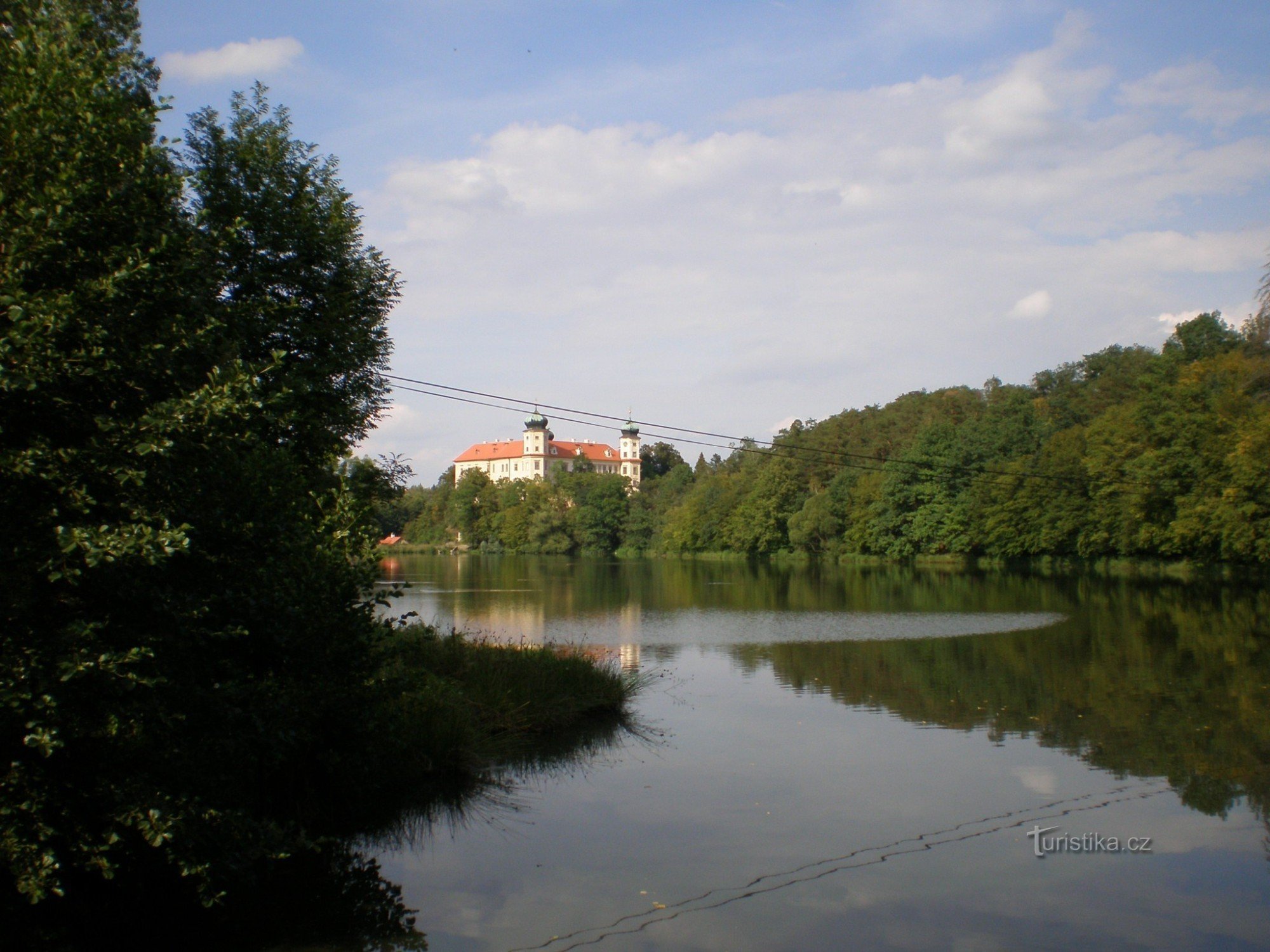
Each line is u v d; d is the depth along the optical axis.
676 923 7.15
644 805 10.35
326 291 11.95
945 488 67.31
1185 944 6.64
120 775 6.22
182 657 6.63
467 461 183.50
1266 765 11.34
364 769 10.19
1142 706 15.04
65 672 5.26
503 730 13.68
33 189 5.59
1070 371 99.00
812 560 80.00
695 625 29.94
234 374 5.96
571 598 42.41
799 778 11.32
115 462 5.55
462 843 9.13
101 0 11.71
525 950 6.73
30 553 5.42
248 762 8.50
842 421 100.19
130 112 6.21
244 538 6.75
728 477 97.56
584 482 118.75
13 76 5.90
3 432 5.39
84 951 6.66
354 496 10.73
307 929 7.15
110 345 5.68
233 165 11.50
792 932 6.95
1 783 5.71
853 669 20.20
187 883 7.40
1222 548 40.16
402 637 11.12
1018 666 19.83
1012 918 7.14
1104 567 53.78
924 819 9.60
